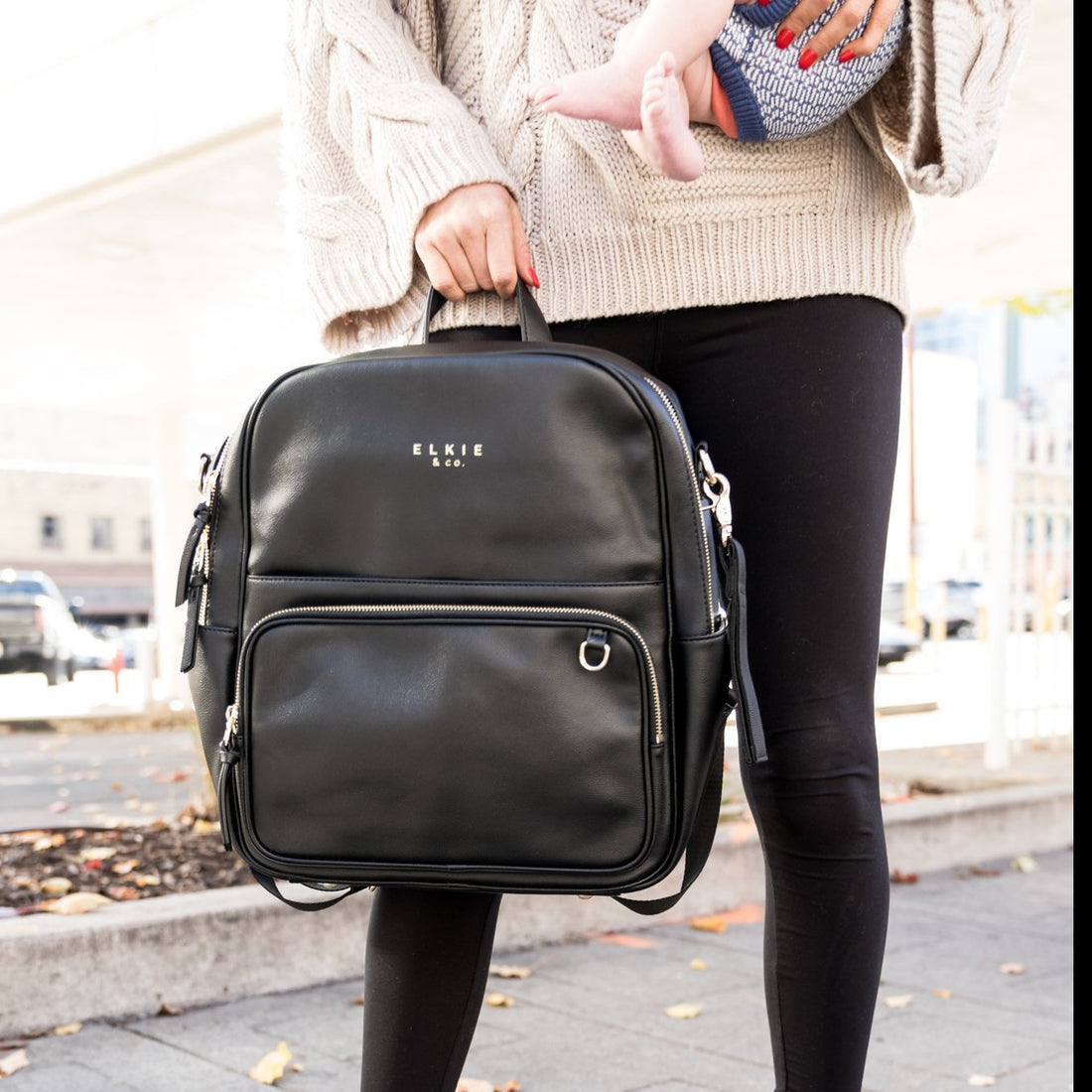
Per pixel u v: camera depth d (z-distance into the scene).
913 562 23.73
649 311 1.50
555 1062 2.47
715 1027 2.69
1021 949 3.39
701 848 1.42
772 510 1.50
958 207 7.18
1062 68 5.35
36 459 34.66
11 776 7.51
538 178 1.54
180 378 12.47
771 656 1.50
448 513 1.34
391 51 1.52
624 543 1.32
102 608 39.97
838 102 1.42
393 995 1.47
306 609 1.37
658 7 1.32
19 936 2.60
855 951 1.47
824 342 1.50
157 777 7.33
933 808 4.58
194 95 5.91
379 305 1.55
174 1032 2.61
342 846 1.35
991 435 6.70
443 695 1.32
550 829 1.31
